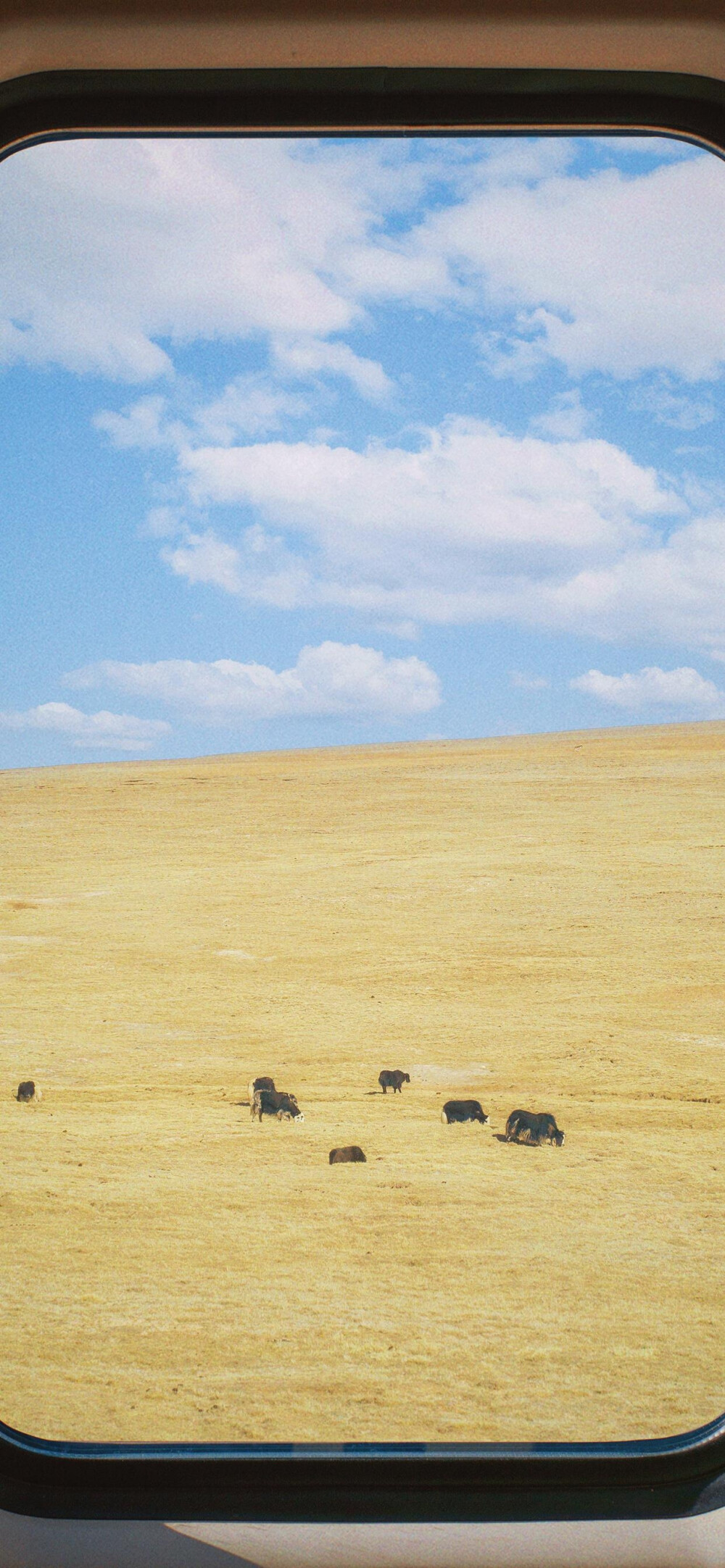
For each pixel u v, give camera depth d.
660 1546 1.93
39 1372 36.91
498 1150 41.19
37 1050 45.97
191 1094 44.91
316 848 51.03
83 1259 39.25
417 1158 41.12
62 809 54.31
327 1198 40.19
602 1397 35.97
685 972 44.16
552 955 46.12
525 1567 1.91
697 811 49.22
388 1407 36.19
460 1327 37.72
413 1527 1.98
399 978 47.22
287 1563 1.92
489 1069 43.66
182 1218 39.88
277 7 1.71
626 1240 38.28
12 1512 2.01
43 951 49.09
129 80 1.88
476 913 47.66
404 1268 39.22
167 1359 36.94
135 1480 2.05
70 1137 43.44
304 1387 37.50
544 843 49.19
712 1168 39.38
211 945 49.16
